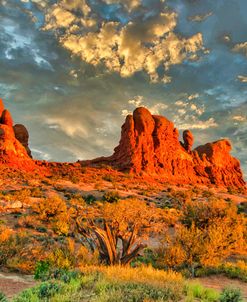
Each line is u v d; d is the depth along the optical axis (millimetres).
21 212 35500
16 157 77125
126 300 8234
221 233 18703
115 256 16531
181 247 17156
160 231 26438
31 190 54719
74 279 11016
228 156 112562
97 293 9164
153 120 98250
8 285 12031
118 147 95312
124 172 84812
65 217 29344
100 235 16547
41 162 83562
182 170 94562
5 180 61125
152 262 18047
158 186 78438
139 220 18281
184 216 26516
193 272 16031
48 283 9977
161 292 8969
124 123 97250
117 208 17922
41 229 28422
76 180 70688
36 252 17562
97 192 63375
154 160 91562
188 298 8789
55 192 58312
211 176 100062
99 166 88125
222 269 17078
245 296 11195
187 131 107688
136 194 65875
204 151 110812
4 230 20047
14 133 91688
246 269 16562
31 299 8523
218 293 10539
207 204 25500
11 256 16156
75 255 17219
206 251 16859
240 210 57438
